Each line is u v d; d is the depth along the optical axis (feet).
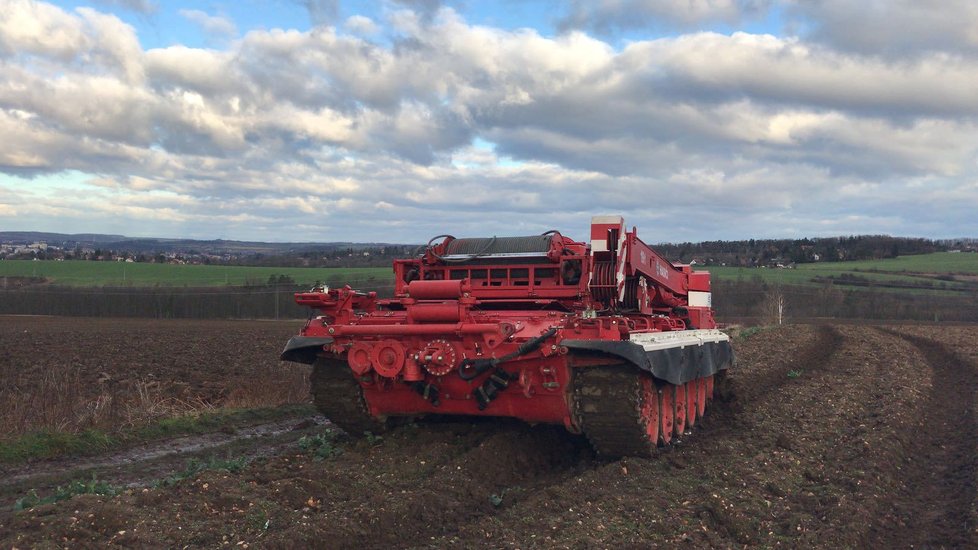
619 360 30.73
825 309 221.66
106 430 41.16
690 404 42.06
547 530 23.15
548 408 32.30
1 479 32.83
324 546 22.17
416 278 38.78
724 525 24.38
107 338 115.03
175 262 333.21
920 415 45.93
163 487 26.48
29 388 58.18
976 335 125.80
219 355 88.89
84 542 20.85
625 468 30.58
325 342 33.83
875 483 30.17
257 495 25.82
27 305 221.05
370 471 29.96
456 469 29.73
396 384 33.96
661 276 43.27
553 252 36.06
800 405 47.91
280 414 48.37
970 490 30.01
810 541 23.25
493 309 37.06
